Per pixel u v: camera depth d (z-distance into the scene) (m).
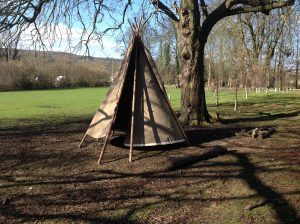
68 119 18.77
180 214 5.80
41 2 13.44
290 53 41.50
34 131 14.27
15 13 12.79
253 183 7.18
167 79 53.72
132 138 9.27
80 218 5.66
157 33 19.02
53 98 38.19
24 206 6.16
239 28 37.94
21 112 23.27
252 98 32.59
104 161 9.05
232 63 26.83
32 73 58.53
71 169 8.41
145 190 6.92
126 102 10.33
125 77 9.98
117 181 7.48
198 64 13.67
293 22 30.98
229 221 5.53
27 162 9.09
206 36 13.66
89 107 27.23
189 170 8.16
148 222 5.52
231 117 17.34
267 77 42.34
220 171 8.05
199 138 11.51
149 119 9.88
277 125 14.51
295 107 23.00
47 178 7.75
